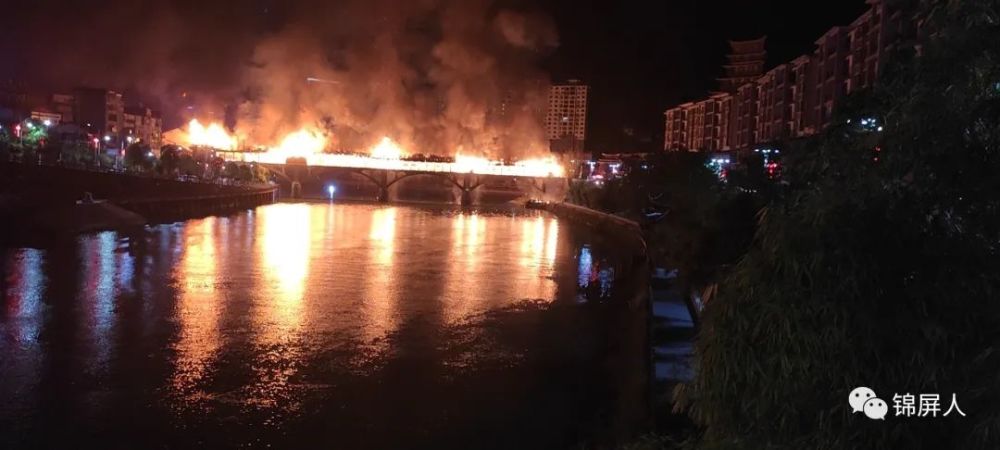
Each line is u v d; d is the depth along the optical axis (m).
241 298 32.38
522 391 20.44
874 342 4.66
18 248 45.53
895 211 4.78
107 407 18.34
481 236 64.06
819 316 4.79
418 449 16.33
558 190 116.31
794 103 75.25
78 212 57.69
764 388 5.02
